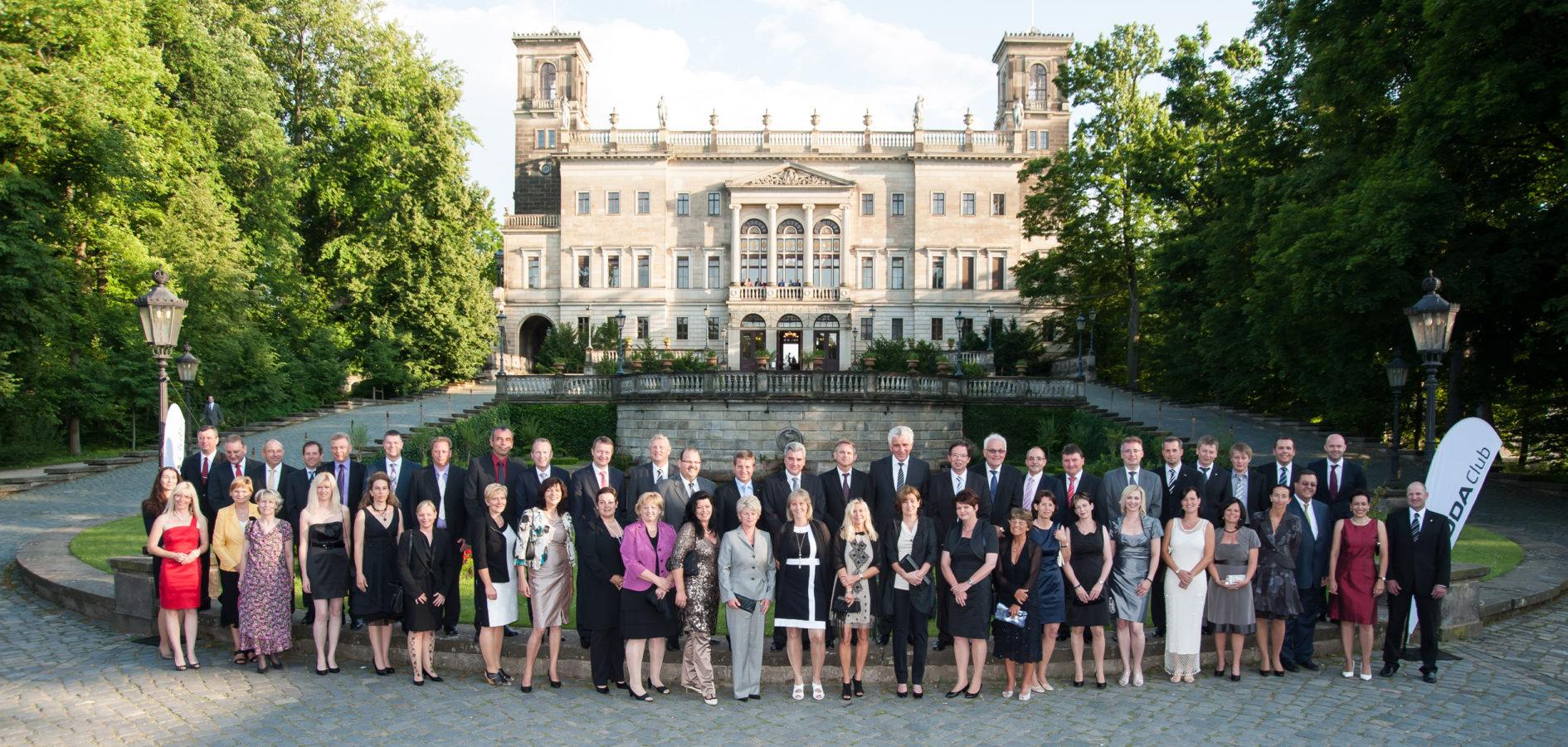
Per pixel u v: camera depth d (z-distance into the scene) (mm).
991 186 68688
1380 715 9242
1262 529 10445
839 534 9773
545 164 76875
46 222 30156
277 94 53094
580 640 10609
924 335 68438
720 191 69312
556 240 70312
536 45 76812
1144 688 10086
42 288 28781
